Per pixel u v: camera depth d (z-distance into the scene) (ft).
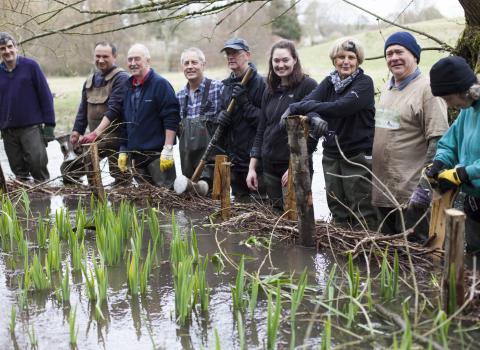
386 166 16.87
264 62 68.28
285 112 17.61
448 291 11.36
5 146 27.32
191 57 22.34
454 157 14.29
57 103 65.92
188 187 21.21
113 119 24.14
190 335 11.25
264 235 17.84
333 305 12.47
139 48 22.80
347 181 18.29
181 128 23.25
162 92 23.02
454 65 12.97
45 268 14.51
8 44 25.76
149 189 22.89
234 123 22.12
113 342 11.03
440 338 10.60
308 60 81.10
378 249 14.12
